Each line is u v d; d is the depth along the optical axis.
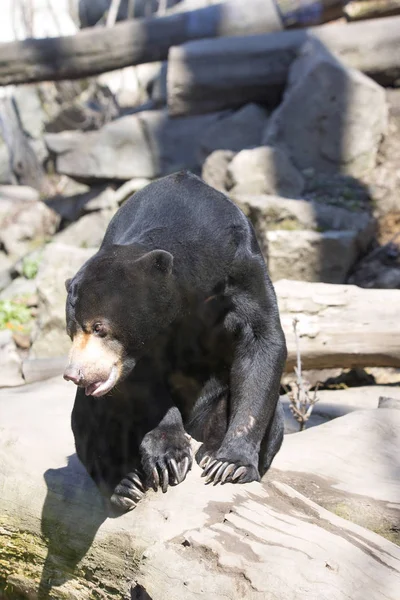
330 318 9.11
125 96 24.64
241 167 13.62
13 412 7.29
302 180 13.89
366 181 14.10
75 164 16.94
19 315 13.66
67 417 7.12
